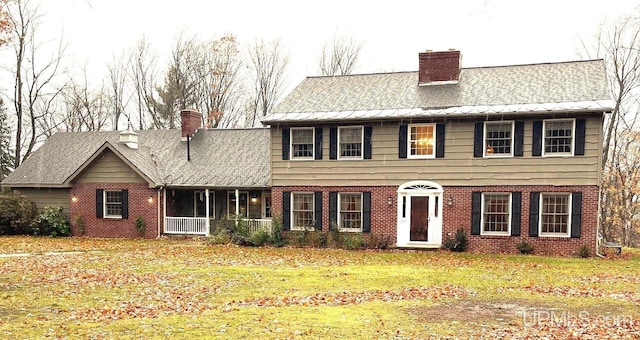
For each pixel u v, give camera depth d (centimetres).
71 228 2481
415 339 732
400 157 1961
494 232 1870
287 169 2116
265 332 762
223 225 2328
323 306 953
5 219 2450
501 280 1252
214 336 740
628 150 3148
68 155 2700
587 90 1803
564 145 1780
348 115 1998
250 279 1259
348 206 2056
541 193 1800
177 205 2561
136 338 728
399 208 1967
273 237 2080
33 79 3409
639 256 1805
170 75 4216
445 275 1326
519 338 734
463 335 752
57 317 851
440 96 1991
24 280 1210
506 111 1784
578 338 735
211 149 2577
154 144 2688
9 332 750
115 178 2422
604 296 1054
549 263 1560
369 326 802
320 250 1919
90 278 1252
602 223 3306
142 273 1340
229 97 4222
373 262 1586
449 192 1908
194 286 1162
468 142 1881
